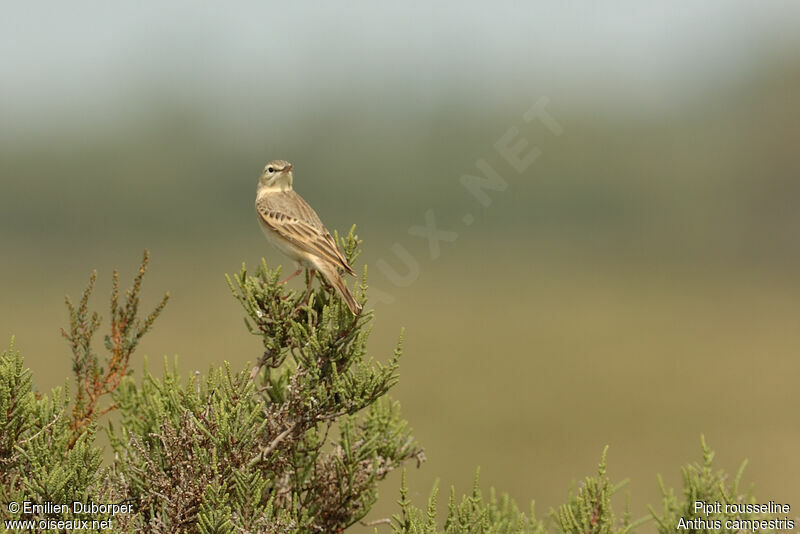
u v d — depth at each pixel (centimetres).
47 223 10319
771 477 4197
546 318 8250
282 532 1419
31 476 1419
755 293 9381
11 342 1480
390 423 1673
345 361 1588
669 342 7469
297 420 1548
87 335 1684
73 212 10331
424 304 8662
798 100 10544
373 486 1620
